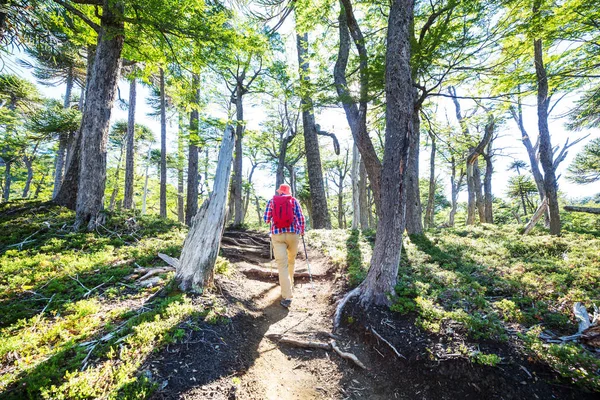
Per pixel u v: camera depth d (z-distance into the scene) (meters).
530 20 5.94
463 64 6.68
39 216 6.66
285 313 4.24
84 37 7.90
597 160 15.62
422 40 5.78
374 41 8.77
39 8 5.07
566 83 9.03
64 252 4.95
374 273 4.01
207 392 2.30
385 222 4.04
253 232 11.02
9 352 2.40
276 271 5.77
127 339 2.55
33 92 14.70
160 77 12.75
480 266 5.09
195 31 6.33
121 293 3.69
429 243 7.23
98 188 6.58
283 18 8.40
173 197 28.39
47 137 13.56
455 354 2.76
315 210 12.72
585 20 6.63
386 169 4.09
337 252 6.61
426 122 10.27
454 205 18.84
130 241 6.00
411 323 3.37
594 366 2.34
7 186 21.02
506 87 8.19
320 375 3.08
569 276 4.12
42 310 3.18
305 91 7.66
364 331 3.55
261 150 21.80
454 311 3.41
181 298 3.42
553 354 2.51
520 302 3.64
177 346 2.63
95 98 6.57
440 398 2.58
